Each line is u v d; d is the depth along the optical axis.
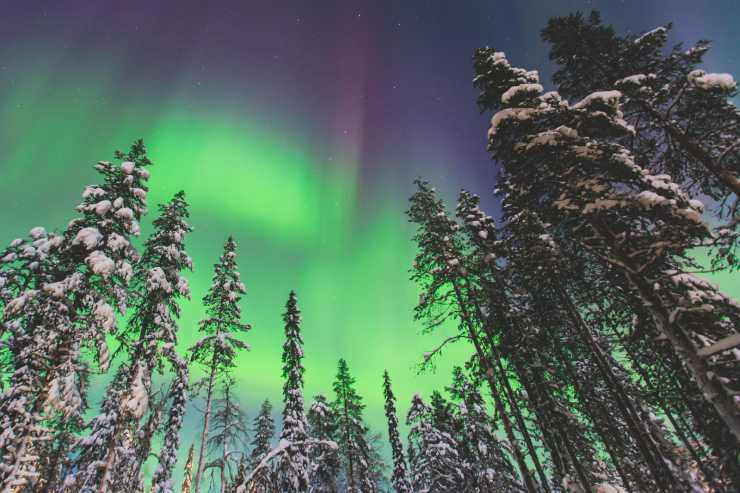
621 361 14.17
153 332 15.88
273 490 16.84
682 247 7.58
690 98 10.48
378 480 29.56
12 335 14.01
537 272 12.48
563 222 9.42
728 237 8.05
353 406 29.78
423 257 15.77
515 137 10.59
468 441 22.03
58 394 11.92
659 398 11.60
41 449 14.98
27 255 15.07
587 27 12.74
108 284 14.02
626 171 8.90
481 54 13.05
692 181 11.81
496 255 15.66
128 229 15.25
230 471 16.27
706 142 11.05
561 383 12.89
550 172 9.91
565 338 13.55
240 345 19.45
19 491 12.33
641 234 8.74
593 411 12.91
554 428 12.05
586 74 13.17
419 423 26.33
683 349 7.42
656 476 9.80
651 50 12.06
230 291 21.23
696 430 9.68
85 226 14.84
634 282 8.28
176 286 16.83
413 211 16.44
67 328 12.69
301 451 21.39
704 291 9.08
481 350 13.06
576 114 9.62
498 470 18.66
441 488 23.12
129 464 15.83
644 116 11.74
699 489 8.70
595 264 10.97
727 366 7.77
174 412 22.91
